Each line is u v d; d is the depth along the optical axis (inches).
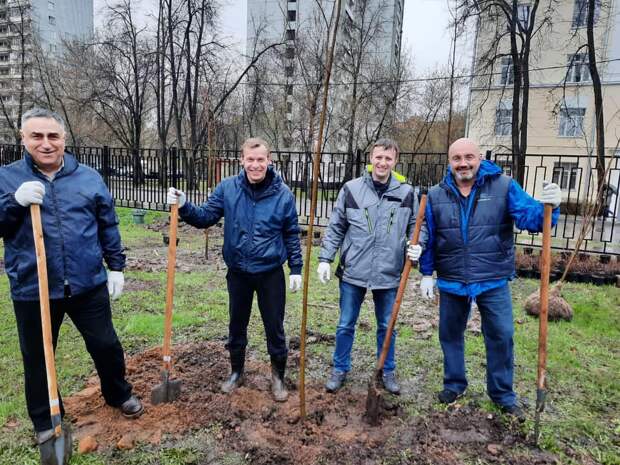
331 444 104.8
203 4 805.9
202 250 354.9
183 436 106.9
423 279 125.4
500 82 898.7
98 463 97.3
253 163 112.0
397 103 949.8
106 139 1169.4
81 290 96.7
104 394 112.6
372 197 126.0
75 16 1598.2
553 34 847.7
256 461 99.0
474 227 113.9
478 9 627.8
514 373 145.9
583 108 847.1
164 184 505.0
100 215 102.2
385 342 115.1
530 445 108.0
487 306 116.4
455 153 111.0
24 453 100.7
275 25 1021.8
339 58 821.9
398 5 1117.7
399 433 110.8
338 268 132.1
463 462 100.8
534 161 874.8
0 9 962.7
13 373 138.3
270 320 121.7
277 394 123.8
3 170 91.0
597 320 199.5
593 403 128.8
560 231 467.8
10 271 93.0
